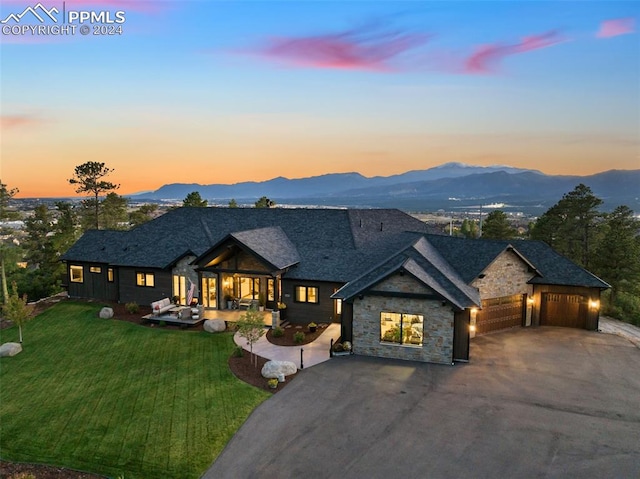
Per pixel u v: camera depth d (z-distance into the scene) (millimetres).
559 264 29531
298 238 34344
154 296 34500
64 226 53656
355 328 23844
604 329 29688
